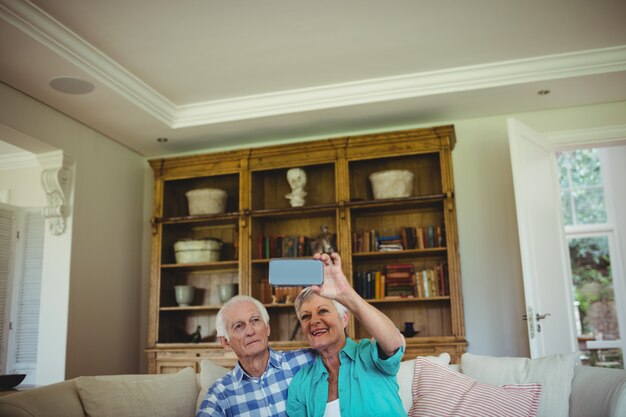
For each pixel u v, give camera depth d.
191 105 4.51
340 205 4.46
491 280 4.40
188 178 5.25
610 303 7.05
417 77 4.12
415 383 2.44
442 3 3.20
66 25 3.30
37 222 4.84
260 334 2.15
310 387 2.07
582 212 7.21
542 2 3.23
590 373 2.25
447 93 4.14
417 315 4.54
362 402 1.95
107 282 4.64
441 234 4.43
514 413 2.17
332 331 2.07
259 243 4.80
